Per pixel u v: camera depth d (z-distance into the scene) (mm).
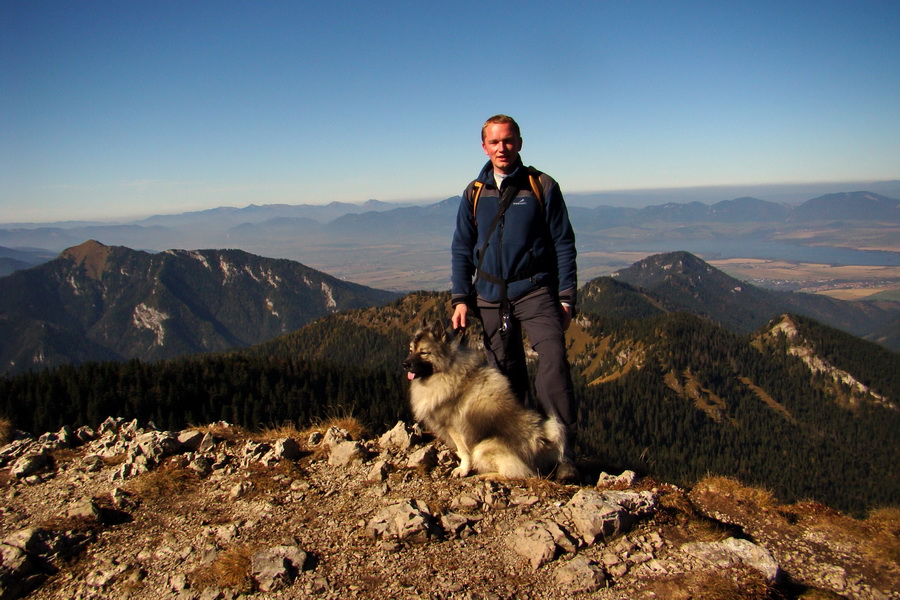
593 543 4727
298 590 4305
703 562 4422
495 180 6594
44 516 5934
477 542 4871
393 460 6785
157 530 5504
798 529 5258
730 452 126125
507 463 6082
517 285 6449
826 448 135625
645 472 7121
